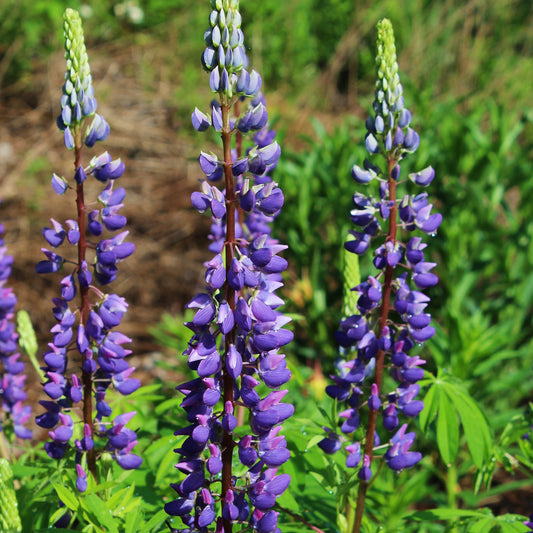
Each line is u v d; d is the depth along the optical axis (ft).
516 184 6.89
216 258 4.10
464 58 10.39
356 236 4.59
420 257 4.55
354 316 4.58
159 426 5.11
